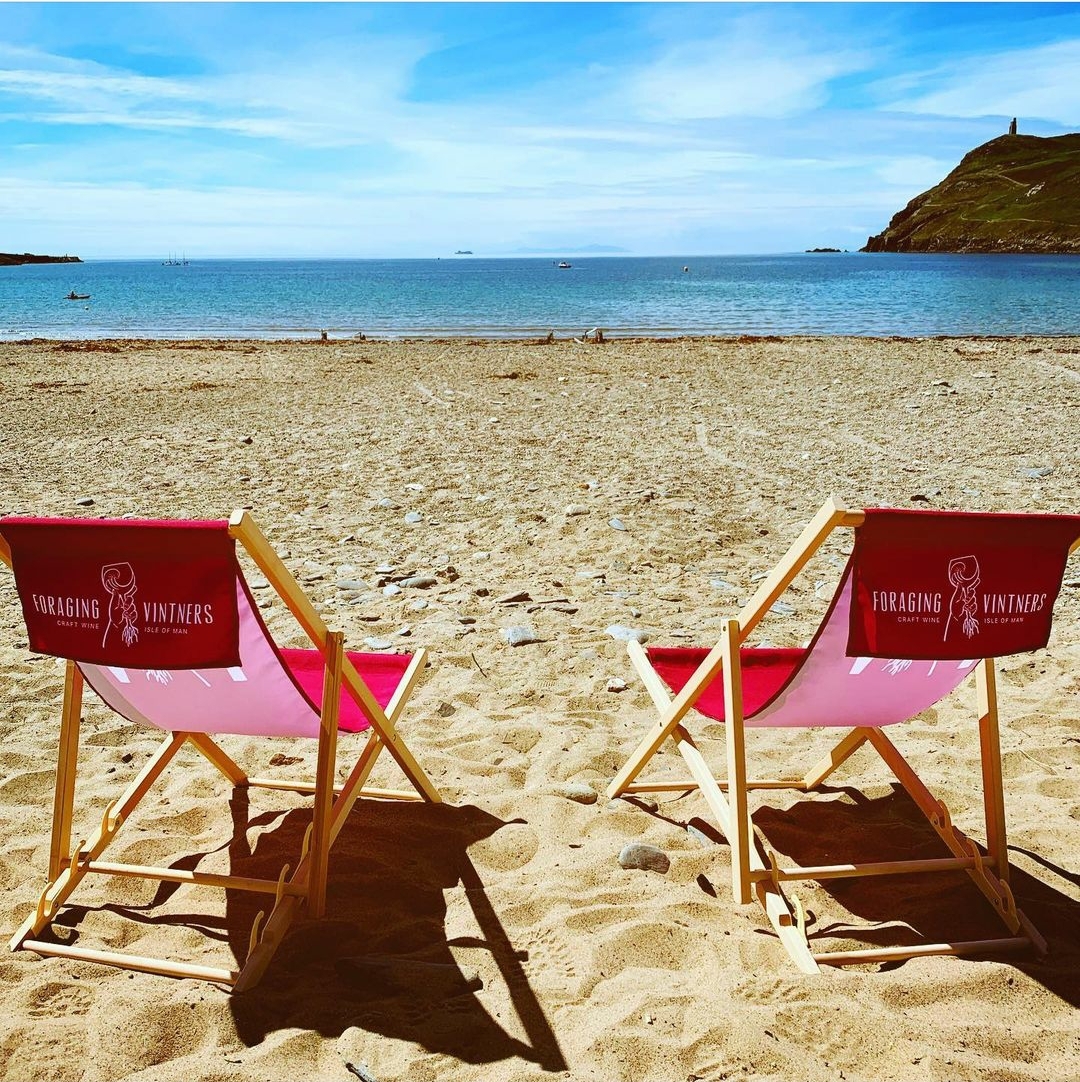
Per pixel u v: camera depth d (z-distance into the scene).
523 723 4.14
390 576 6.18
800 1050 2.15
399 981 2.42
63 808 2.75
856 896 2.92
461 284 77.56
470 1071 2.12
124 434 11.20
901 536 2.41
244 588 2.44
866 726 3.15
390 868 3.01
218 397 14.17
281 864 3.08
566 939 2.64
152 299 52.25
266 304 45.78
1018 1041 2.19
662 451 10.14
